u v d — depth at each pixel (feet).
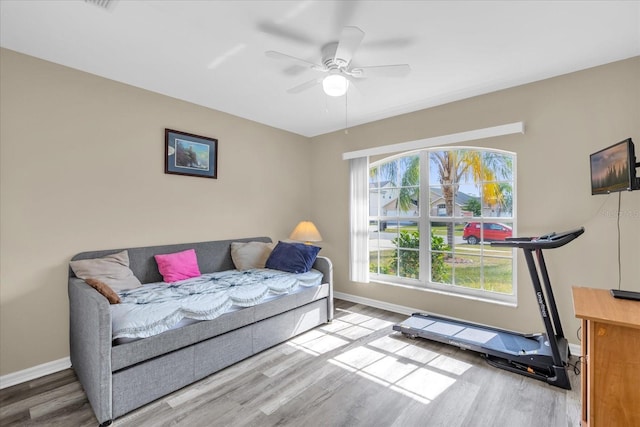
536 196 8.72
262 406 6.13
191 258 9.91
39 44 6.84
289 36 6.60
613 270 7.63
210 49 7.12
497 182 10.00
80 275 7.59
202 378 7.08
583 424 5.13
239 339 7.86
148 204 9.38
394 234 12.41
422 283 11.46
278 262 10.97
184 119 10.28
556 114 8.41
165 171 9.77
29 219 7.27
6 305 6.98
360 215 12.64
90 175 8.23
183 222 10.25
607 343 4.53
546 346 7.50
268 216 13.07
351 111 11.37
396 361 7.93
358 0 5.45
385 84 8.98
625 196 7.48
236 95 9.89
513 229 9.41
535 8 5.66
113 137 8.65
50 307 7.55
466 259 10.61
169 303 6.95
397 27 6.26
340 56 6.54
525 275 8.98
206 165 10.86
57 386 6.86
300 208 14.46
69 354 7.82
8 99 7.00
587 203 7.95
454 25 6.18
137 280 8.50
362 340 9.23
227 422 5.67
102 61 7.64
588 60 7.59
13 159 7.06
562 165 8.31
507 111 9.20
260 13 5.83
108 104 8.56
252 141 12.44
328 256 14.16
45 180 7.50
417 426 5.56
